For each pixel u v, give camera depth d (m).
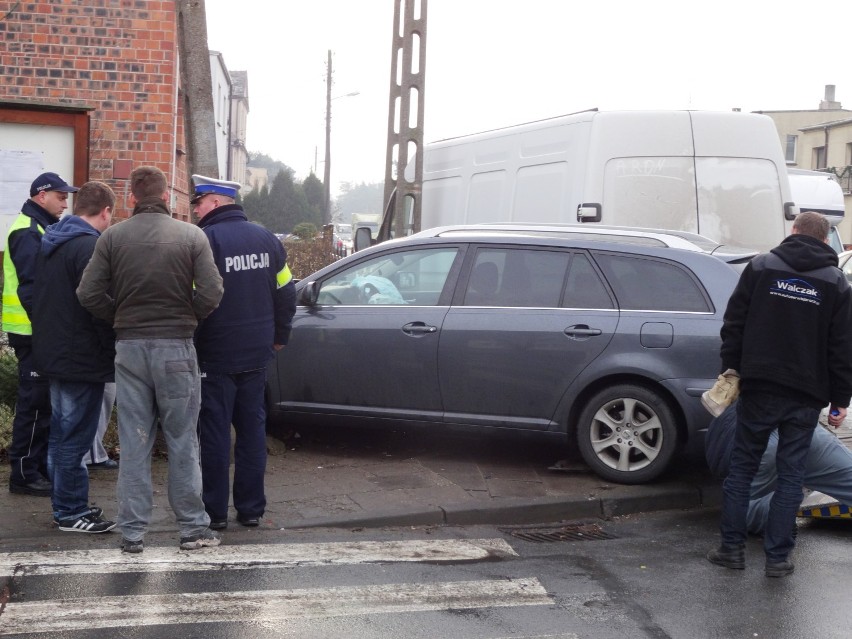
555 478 7.23
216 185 5.97
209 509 6.01
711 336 6.87
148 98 10.75
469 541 6.00
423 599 4.96
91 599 4.83
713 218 9.67
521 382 7.21
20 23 10.58
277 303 6.15
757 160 9.81
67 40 10.64
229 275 5.88
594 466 7.11
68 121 10.02
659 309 7.05
